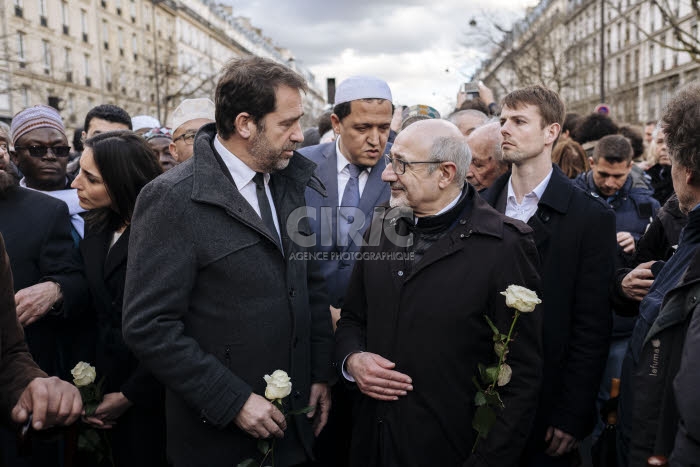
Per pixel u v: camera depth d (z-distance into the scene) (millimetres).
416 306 2055
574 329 2434
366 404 2180
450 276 2037
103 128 4223
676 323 1573
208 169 1928
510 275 2008
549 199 2447
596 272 2400
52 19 31500
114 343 2523
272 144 1969
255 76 1923
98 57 37000
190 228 1879
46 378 1594
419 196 2100
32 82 28203
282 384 1829
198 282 1935
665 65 32531
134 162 2465
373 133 2736
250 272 1938
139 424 2428
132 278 1879
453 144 2076
